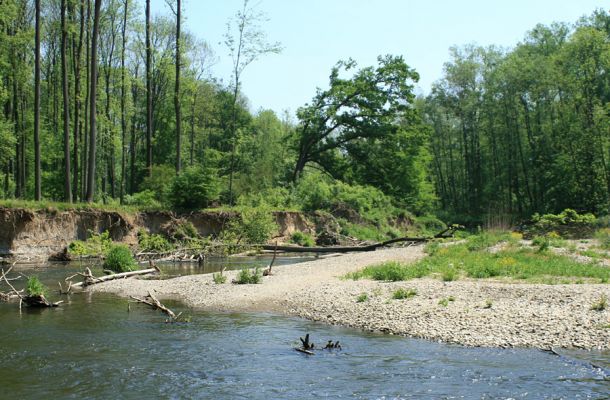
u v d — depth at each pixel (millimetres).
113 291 18938
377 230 44812
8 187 41719
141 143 59094
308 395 8594
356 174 56000
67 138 32719
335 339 12188
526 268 19375
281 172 56750
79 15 38094
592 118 50938
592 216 35562
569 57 52750
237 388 8938
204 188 35312
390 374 9594
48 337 12180
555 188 54281
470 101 64375
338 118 53406
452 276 18234
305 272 22484
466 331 12320
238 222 34375
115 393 8688
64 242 29344
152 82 49469
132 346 11516
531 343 11367
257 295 17641
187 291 18688
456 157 74750
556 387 8781
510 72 57438
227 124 68375
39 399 8398
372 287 17516
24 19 38906
